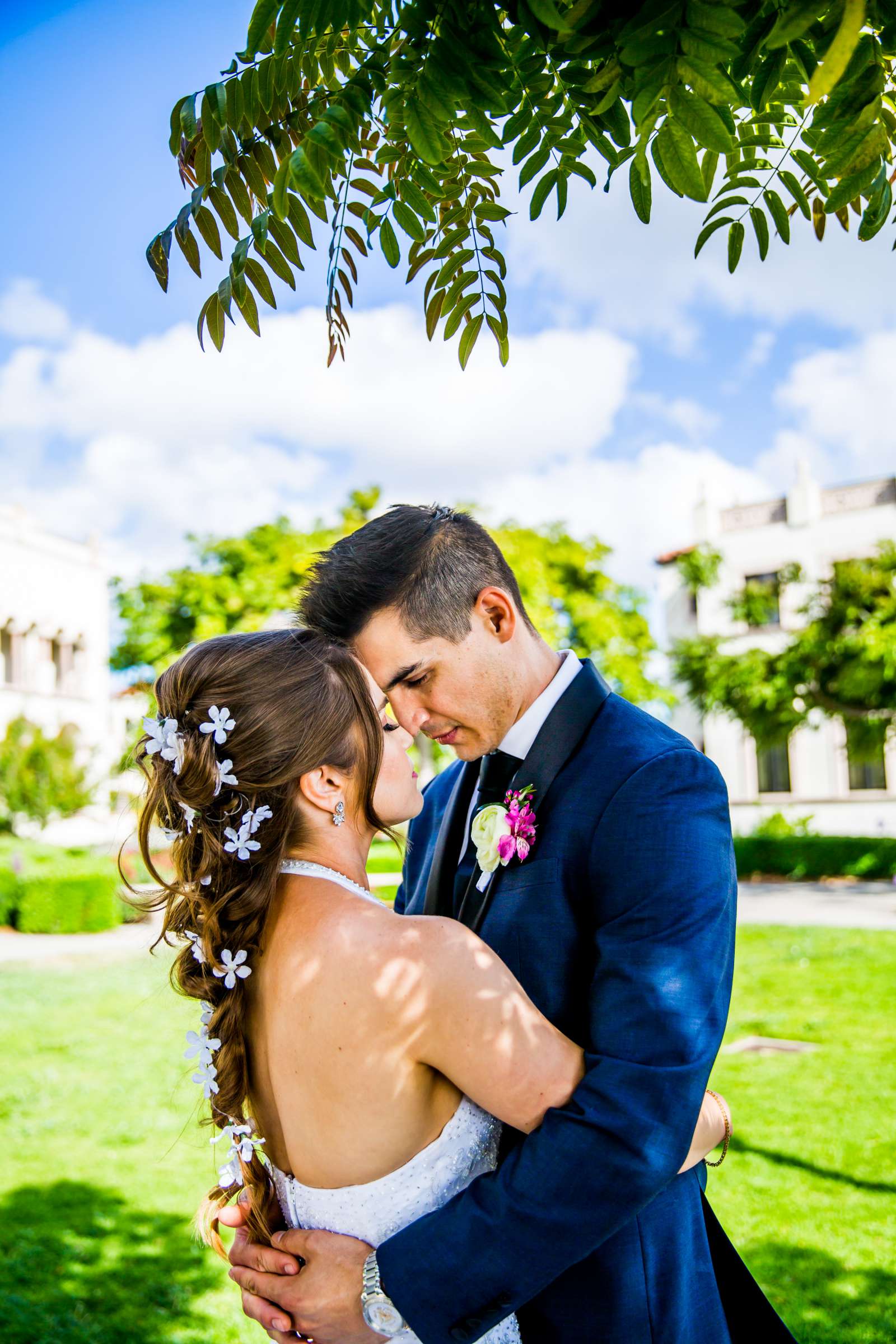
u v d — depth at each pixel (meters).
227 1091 1.33
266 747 1.35
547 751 1.53
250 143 1.48
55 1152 4.85
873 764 22.53
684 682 19.67
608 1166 1.15
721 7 1.05
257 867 1.34
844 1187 4.11
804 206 1.54
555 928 1.45
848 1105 5.07
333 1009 1.22
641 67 1.11
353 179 1.66
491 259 1.84
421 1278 1.17
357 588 1.55
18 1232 3.98
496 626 1.57
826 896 14.87
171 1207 4.22
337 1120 1.24
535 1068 1.22
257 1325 3.31
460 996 1.21
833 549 23.66
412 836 2.14
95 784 22.23
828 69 1.01
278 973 1.29
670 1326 1.37
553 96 1.51
